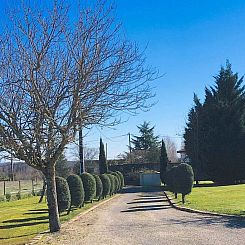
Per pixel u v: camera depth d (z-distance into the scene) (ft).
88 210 70.95
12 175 188.14
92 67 41.24
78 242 38.01
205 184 159.84
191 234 38.65
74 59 41.22
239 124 153.99
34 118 39.83
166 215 57.72
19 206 100.27
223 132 153.99
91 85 41.65
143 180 206.69
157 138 299.38
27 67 39.75
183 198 76.07
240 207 60.13
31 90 39.29
